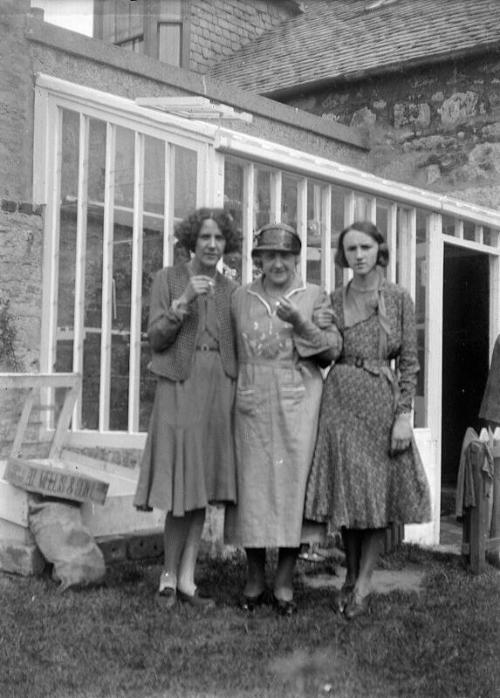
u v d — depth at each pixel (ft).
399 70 30.37
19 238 20.29
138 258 19.30
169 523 14.70
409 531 21.63
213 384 14.58
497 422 20.12
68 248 20.72
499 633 13.80
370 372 14.66
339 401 14.66
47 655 12.16
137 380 19.22
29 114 20.80
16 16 20.51
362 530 14.87
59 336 20.75
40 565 15.90
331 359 14.78
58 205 20.86
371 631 13.79
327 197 20.22
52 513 15.64
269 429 14.43
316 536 14.67
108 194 19.76
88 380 20.08
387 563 18.65
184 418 14.30
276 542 14.19
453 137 29.94
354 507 14.24
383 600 15.58
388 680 11.90
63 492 15.72
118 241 19.74
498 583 17.25
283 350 14.51
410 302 15.02
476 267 26.37
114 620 13.74
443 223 23.75
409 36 32.22
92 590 15.21
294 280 15.07
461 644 13.24
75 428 20.06
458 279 26.91
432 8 34.37
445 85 30.09
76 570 15.26
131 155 19.44
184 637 13.14
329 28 36.76
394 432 14.48
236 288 15.26
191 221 14.75
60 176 20.88
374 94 31.55
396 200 21.75
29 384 17.75
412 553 19.57
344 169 20.24
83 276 20.21
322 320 14.67
